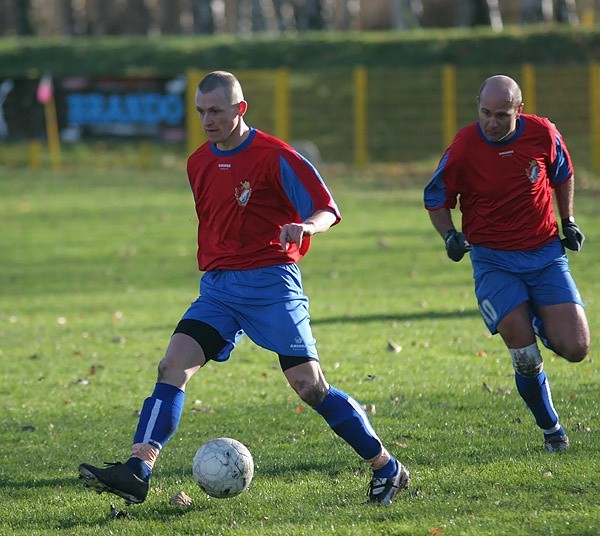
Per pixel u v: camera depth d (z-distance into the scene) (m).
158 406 16.19
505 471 18.34
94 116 103.62
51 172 97.19
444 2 182.50
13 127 105.06
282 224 16.97
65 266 52.78
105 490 15.59
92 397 26.83
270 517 16.50
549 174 19.59
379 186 87.44
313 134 104.44
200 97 16.45
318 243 58.44
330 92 107.31
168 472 19.55
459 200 19.92
